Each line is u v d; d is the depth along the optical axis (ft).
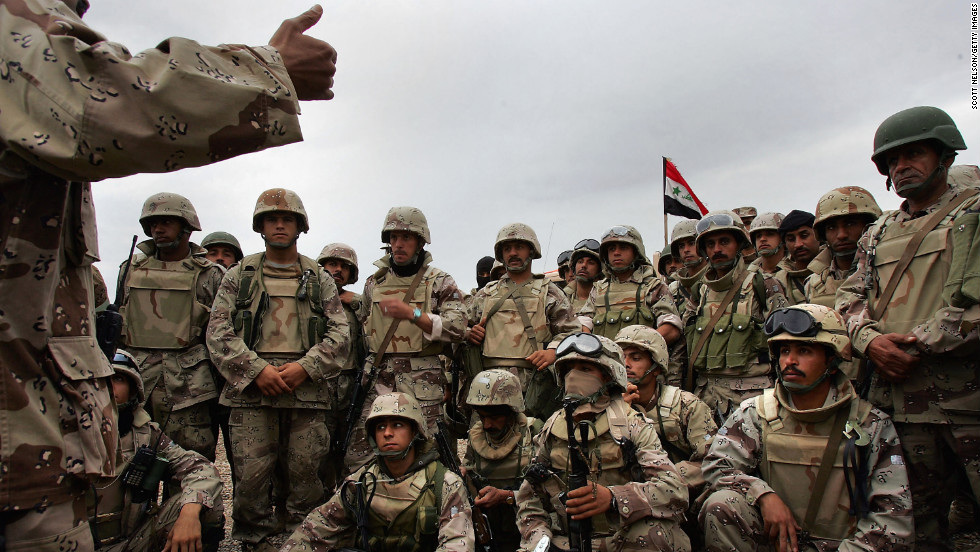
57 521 5.66
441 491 12.52
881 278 12.93
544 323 19.79
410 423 12.84
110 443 6.44
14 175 5.39
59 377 5.77
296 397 16.06
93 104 4.93
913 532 10.39
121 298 12.17
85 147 4.94
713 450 12.37
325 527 12.82
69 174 5.26
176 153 5.27
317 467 16.74
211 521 13.61
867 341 12.22
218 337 16.06
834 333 11.23
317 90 6.41
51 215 5.71
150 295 17.92
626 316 21.77
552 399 18.57
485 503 13.85
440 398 18.30
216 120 5.34
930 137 11.96
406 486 12.57
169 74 5.14
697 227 19.30
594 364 12.70
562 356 12.79
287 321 16.62
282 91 5.76
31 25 5.24
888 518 10.46
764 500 11.25
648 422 12.73
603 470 12.25
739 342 17.85
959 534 15.62
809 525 11.19
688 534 13.88
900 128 12.27
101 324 8.48
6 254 5.39
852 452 10.97
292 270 17.31
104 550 13.12
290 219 17.10
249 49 5.78
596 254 25.66
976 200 11.68
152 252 18.62
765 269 22.58
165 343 17.71
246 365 15.62
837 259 17.72
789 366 11.37
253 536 15.96
